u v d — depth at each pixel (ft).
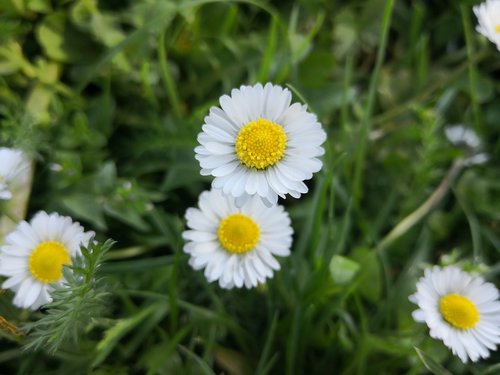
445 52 0.44
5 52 0.34
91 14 0.36
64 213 0.34
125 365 0.31
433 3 0.44
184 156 0.36
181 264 0.31
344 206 0.37
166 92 0.38
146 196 0.34
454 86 0.40
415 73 0.42
